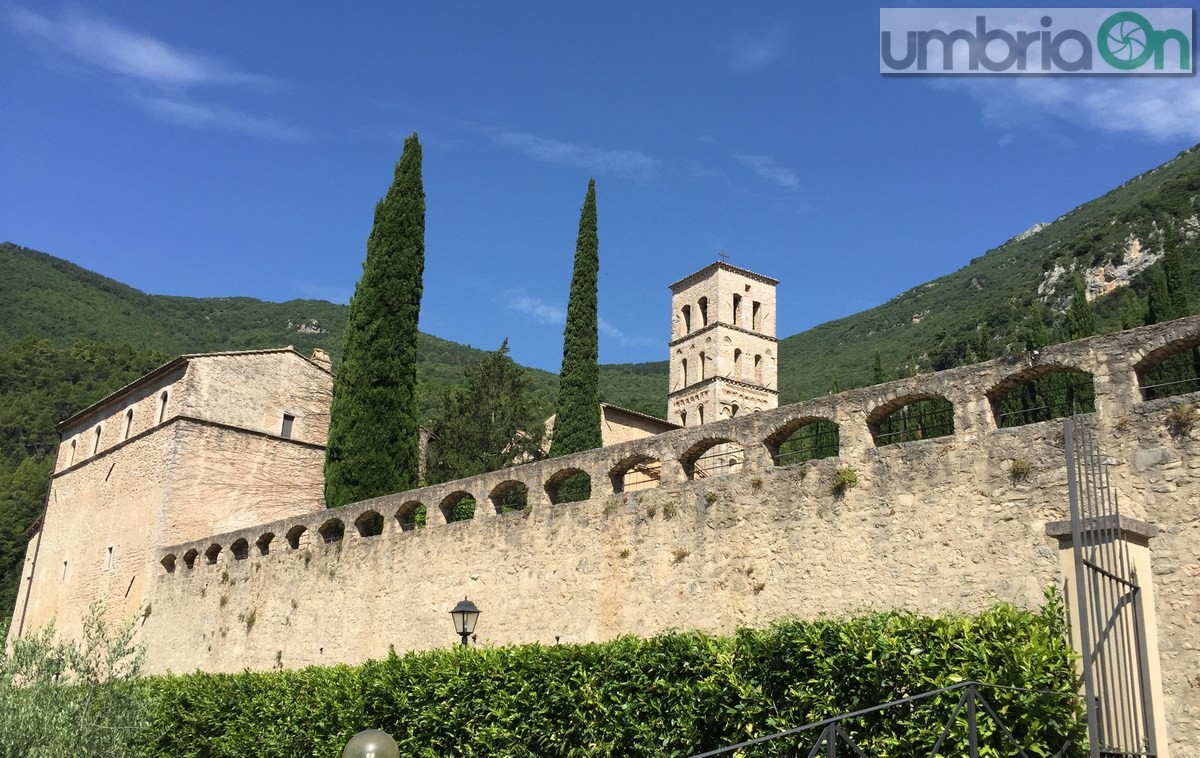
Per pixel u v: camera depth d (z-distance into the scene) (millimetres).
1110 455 15297
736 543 20438
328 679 21688
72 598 45219
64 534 48281
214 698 24250
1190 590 13953
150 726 22250
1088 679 9844
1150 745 10641
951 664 11695
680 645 15250
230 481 42469
